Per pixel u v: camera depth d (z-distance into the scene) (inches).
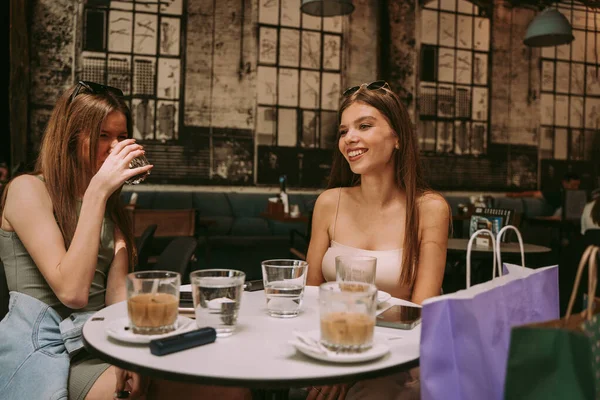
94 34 268.8
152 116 277.7
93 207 53.2
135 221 157.8
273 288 48.8
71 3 265.4
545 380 30.9
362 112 70.3
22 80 260.7
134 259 68.5
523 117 338.0
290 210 213.8
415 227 69.1
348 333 36.8
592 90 351.6
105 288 63.5
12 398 50.9
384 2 310.5
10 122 259.4
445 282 199.3
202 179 285.6
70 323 55.0
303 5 187.0
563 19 233.9
